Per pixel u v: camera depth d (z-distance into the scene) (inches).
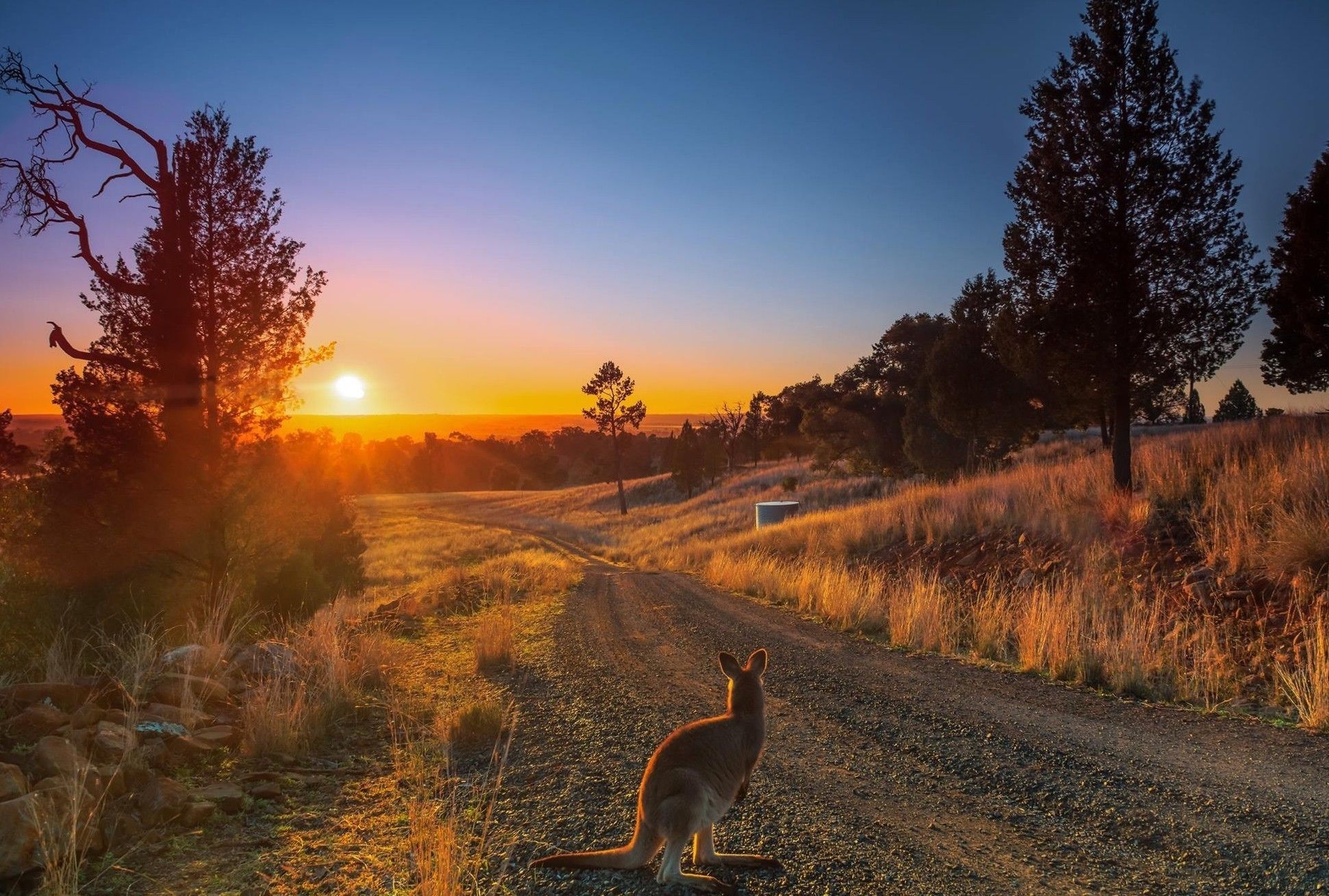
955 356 1110.4
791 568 686.5
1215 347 581.6
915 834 191.3
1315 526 386.3
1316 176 751.7
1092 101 575.2
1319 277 748.6
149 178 478.6
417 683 369.4
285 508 503.2
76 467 436.8
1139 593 427.5
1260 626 347.6
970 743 259.0
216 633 361.4
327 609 486.0
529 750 268.4
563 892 162.9
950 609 446.9
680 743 158.7
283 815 210.2
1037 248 616.4
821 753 256.1
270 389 500.7
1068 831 189.6
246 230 487.2
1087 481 647.8
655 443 6535.4
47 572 414.6
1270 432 652.7
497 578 773.9
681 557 1055.0
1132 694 313.3
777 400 3415.4
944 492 806.5
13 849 162.9
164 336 453.1
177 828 196.5
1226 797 202.2
